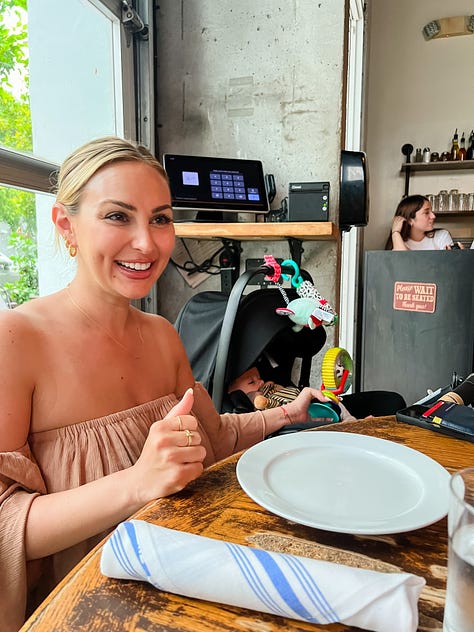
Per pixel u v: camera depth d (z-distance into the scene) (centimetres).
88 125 166
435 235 378
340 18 177
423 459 72
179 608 43
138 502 64
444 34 395
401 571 48
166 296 205
